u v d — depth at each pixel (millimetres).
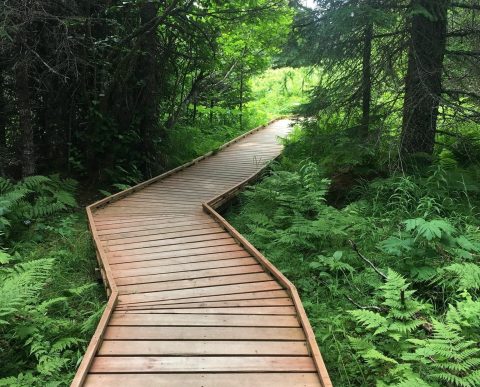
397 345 4141
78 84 10273
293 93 26812
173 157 13117
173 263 5941
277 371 3607
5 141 10039
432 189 7578
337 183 9297
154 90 11602
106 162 10820
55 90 10258
